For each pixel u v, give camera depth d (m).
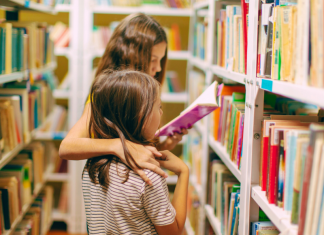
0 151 1.48
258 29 1.01
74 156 1.07
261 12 1.00
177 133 1.43
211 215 1.64
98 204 1.05
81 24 2.77
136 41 1.38
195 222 2.21
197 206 2.21
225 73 1.42
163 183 0.99
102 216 1.05
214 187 1.63
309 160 0.70
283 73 0.85
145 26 1.41
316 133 0.68
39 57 2.23
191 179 2.58
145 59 1.40
